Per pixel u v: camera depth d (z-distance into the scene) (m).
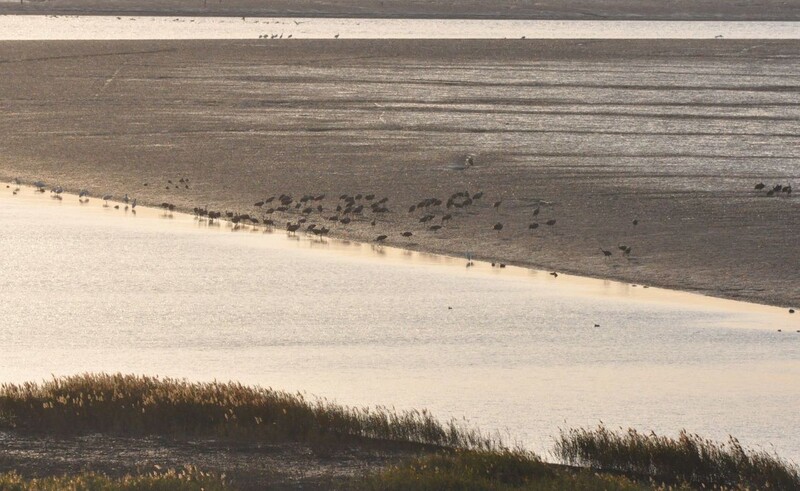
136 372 39.12
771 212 68.62
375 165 83.69
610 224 65.62
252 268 56.50
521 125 104.81
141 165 83.75
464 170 81.56
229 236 64.06
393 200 72.25
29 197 74.31
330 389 37.34
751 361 41.78
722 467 29.02
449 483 25.30
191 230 65.44
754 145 96.00
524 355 42.25
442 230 64.75
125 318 47.03
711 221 66.31
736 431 33.66
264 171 81.62
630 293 52.53
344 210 68.31
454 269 56.94
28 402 32.06
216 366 40.16
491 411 35.12
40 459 27.55
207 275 54.91
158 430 30.47
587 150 91.12
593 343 44.06
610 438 31.44
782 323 47.59
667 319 47.97
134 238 62.97
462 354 42.16
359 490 25.25
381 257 59.53
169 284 53.03
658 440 30.34
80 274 54.59
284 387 37.38
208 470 26.70
